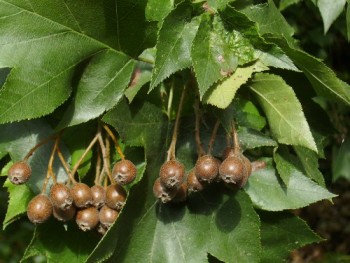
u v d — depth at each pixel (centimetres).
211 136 51
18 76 49
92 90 51
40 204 49
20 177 50
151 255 52
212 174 49
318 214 152
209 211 52
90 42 51
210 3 49
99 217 50
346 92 52
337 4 59
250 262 51
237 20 49
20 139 53
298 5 71
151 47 52
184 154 52
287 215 53
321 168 84
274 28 53
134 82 52
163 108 53
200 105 52
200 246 52
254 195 52
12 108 49
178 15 49
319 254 145
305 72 52
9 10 49
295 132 50
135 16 51
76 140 53
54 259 53
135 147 51
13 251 108
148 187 52
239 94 53
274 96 50
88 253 54
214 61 49
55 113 52
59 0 49
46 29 50
